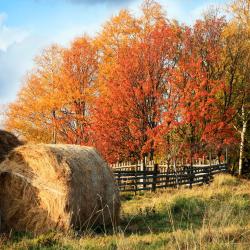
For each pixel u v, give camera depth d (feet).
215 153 90.33
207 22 84.48
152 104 73.41
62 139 96.53
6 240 28.25
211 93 75.72
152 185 63.00
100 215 34.53
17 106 99.09
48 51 102.37
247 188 57.36
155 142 70.23
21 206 32.83
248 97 92.22
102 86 89.81
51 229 32.09
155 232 32.12
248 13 93.86
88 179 33.58
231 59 87.76
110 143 73.46
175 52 79.46
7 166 33.17
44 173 32.58
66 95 94.02
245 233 26.32
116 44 96.84
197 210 39.78
